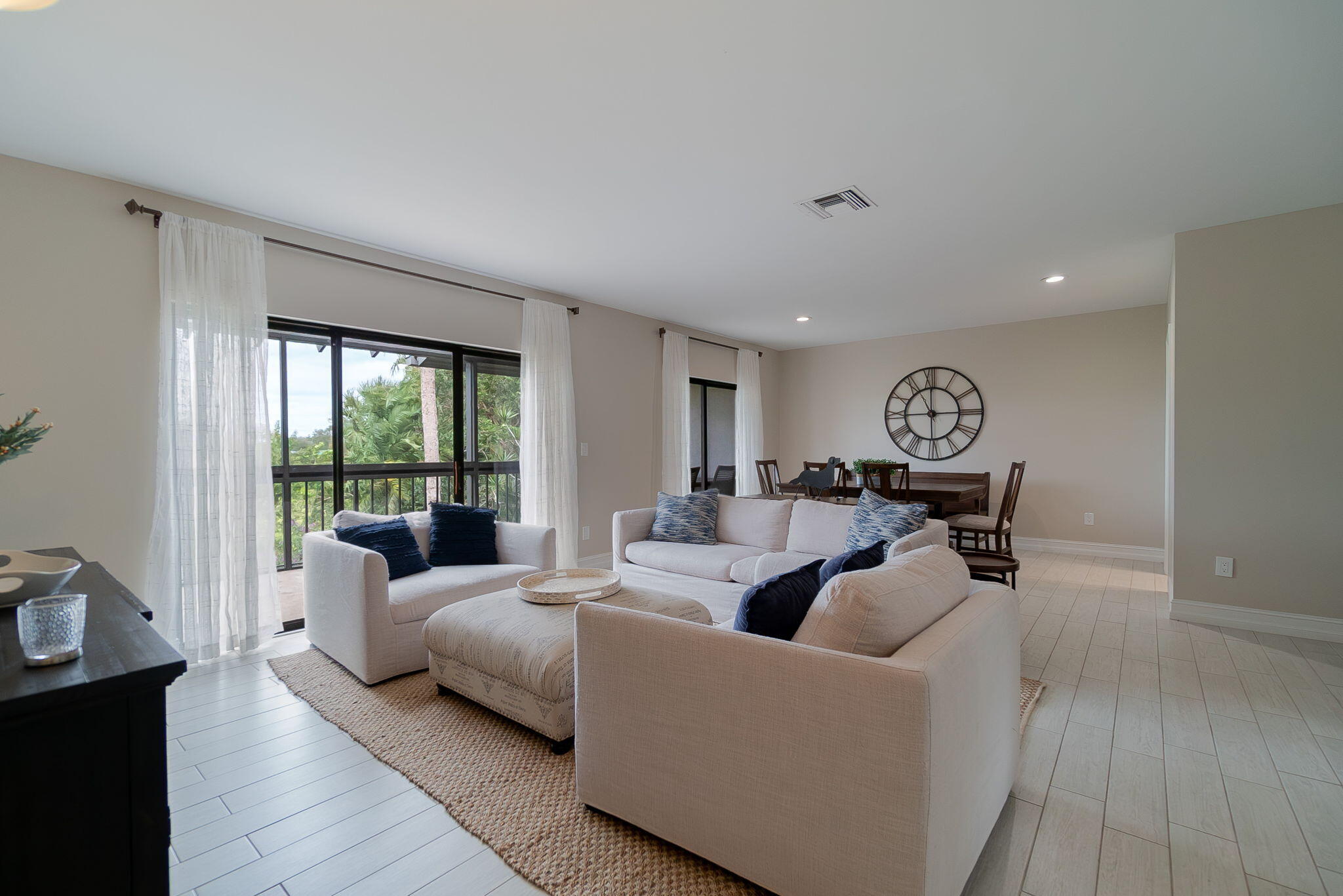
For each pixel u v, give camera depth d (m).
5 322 2.59
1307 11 1.77
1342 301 3.25
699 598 3.77
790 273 4.46
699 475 6.79
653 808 1.60
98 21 1.77
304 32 1.84
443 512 3.63
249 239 3.19
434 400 4.32
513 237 3.66
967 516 5.50
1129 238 3.74
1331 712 2.48
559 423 4.89
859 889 1.24
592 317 5.37
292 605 3.64
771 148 2.59
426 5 1.73
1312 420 3.34
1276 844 1.67
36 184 2.66
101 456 2.81
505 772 2.02
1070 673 2.93
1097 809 1.83
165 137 2.47
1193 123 2.41
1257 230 3.45
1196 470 3.67
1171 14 1.79
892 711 1.19
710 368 6.88
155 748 0.93
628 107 2.28
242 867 1.58
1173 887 1.50
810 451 7.88
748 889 1.46
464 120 2.36
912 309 5.71
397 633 2.81
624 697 1.65
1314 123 2.40
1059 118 2.37
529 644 2.20
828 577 1.95
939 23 1.82
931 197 3.10
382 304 3.90
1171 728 2.35
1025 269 4.38
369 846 1.66
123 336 2.87
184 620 2.94
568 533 4.91
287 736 2.29
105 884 0.90
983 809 1.53
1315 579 3.37
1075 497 6.02
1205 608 3.68
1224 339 3.55
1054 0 1.73
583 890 1.48
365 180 2.88
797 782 1.33
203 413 2.99
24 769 0.84
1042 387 6.18
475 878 1.54
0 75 2.03
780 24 1.82
